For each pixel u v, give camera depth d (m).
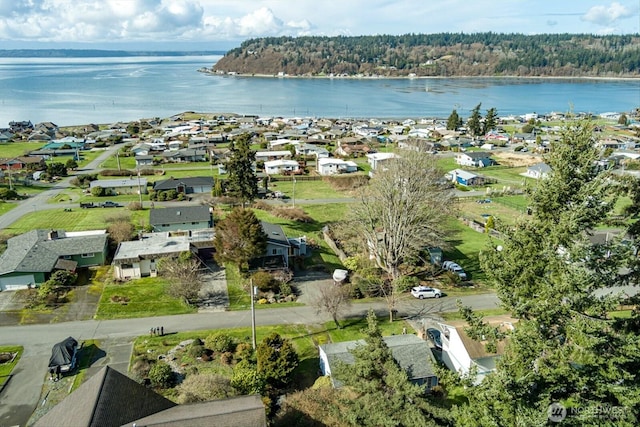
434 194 48.94
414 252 48.06
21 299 42.56
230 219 47.50
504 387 15.94
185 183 83.38
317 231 64.25
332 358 30.55
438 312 41.97
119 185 83.06
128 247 50.41
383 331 38.47
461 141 135.62
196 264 46.91
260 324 39.41
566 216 16.45
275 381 30.44
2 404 29.08
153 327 38.47
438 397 28.94
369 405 20.89
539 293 17.00
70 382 31.33
